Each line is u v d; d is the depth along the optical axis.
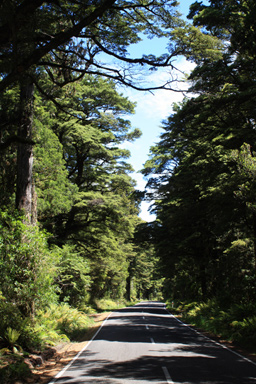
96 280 38.06
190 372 8.15
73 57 10.27
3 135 14.80
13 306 10.18
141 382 7.15
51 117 24.58
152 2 8.97
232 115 18.50
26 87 12.80
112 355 10.60
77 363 9.51
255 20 15.57
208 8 17.59
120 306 52.00
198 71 15.92
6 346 9.37
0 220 11.32
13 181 14.06
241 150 15.91
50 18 8.34
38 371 8.56
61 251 21.84
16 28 7.51
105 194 29.88
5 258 10.70
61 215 27.22
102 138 29.86
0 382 6.79
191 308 29.45
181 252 29.33
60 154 19.50
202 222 26.61
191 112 20.33
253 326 13.59
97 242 30.83
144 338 14.67
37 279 11.08
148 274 101.88
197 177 25.53
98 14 7.59
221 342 13.96
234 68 16.75
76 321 18.02
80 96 26.38
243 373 8.09
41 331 12.22
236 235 20.39
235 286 18.69
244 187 14.73
